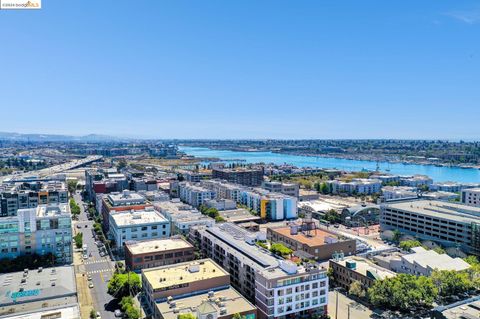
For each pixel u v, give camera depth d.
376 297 162.50
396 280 165.50
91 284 194.75
